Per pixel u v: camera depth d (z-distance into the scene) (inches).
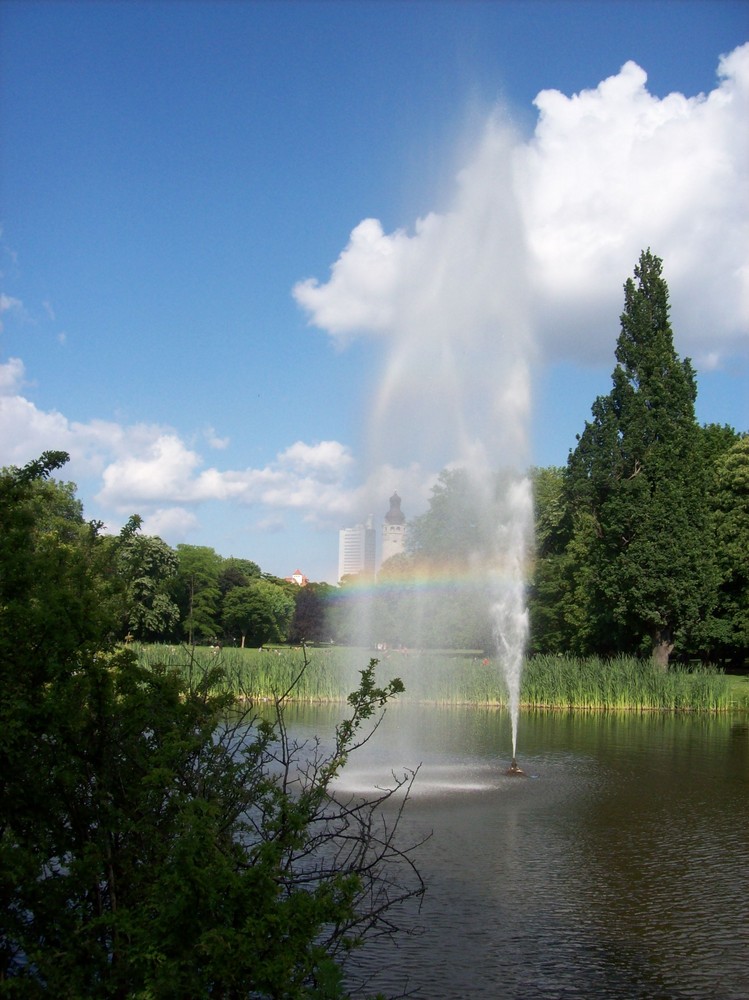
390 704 1620.3
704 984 368.8
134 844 254.4
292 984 209.9
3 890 231.1
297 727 1155.9
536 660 1753.2
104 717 256.1
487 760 947.3
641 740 1157.1
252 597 4357.8
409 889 480.1
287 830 252.5
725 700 1646.2
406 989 355.3
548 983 365.7
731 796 760.3
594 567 2166.6
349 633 1914.4
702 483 2095.2
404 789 755.4
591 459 2158.0
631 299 2174.0
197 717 277.4
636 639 2170.3
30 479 288.4
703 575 2021.4
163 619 1915.6
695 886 498.0
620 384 2140.7
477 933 418.9
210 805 223.9
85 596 261.1
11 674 243.9
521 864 535.8
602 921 438.9
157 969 197.5
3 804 245.4
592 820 661.3
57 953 216.7
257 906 207.6
